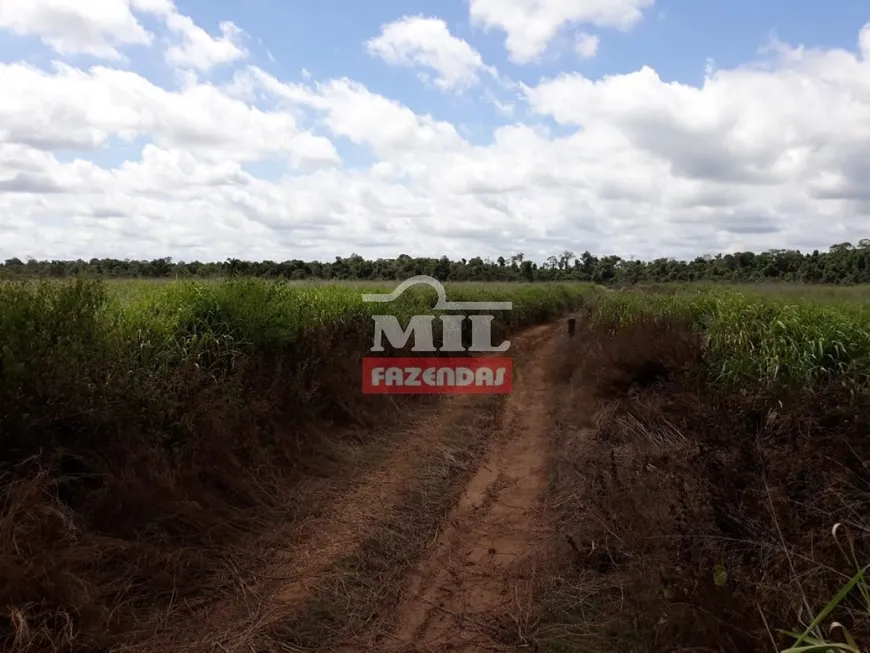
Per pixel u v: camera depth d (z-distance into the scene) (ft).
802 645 9.58
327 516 19.70
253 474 20.72
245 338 24.38
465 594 15.42
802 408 15.66
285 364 26.63
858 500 12.45
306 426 25.91
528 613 14.32
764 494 12.75
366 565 16.56
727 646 10.52
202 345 22.39
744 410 16.19
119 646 12.30
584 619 13.66
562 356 46.24
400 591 15.44
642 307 38.96
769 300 30.89
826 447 13.89
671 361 26.71
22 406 14.55
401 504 20.92
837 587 10.41
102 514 15.43
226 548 16.80
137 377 18.17
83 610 12.43
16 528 12.39
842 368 21.02
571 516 18.71
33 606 11.88
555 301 101.24
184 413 19.11
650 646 11.71
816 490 12.85
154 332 21.16
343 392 30.01
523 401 39.09
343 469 24.09
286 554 17.06
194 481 18.48
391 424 31.35
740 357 23.93
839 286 41.93
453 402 38.01
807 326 23.94
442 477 23.99
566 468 22.81
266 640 12.94
